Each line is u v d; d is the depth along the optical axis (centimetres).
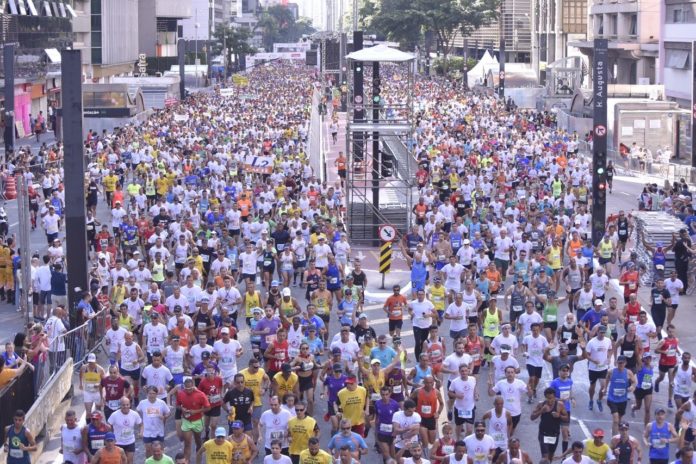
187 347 3369
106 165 8131
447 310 3766
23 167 7138
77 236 4100
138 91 12862
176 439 3200
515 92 16462
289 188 6825
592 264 4791
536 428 3300
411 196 6525
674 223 5591
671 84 12588
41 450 3130
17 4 12488
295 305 3756
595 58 5956
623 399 3095
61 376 3431
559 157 8162
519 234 5125
